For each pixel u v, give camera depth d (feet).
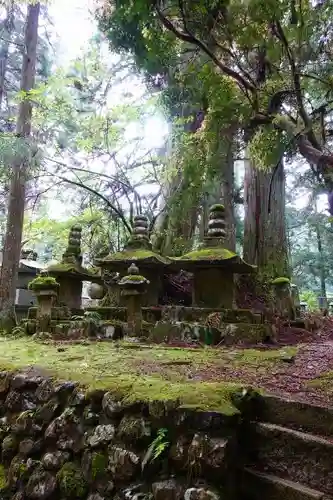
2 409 10.84
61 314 21.18
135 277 17.89
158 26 14.88
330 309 39.34
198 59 18.31
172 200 27.58
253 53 16.81
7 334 23.48
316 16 13.65
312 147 13.08
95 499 7.76
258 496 6.77
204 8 13.29
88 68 33.55
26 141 27.45
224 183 29.63
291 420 7.46
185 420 6.99
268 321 18.99
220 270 18.89
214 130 18.02
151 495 7.00
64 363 11.73
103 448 8.04
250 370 10.96
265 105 14.89
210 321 17.38
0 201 40.11
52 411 9.27
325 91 14.71
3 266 28.14
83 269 24.08
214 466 6.53
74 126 33.09
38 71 41.09
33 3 27.73
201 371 10.66
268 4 12.35
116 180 31.65
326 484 6.36
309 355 14.02
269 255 28.78
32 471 9.16
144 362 11.93
